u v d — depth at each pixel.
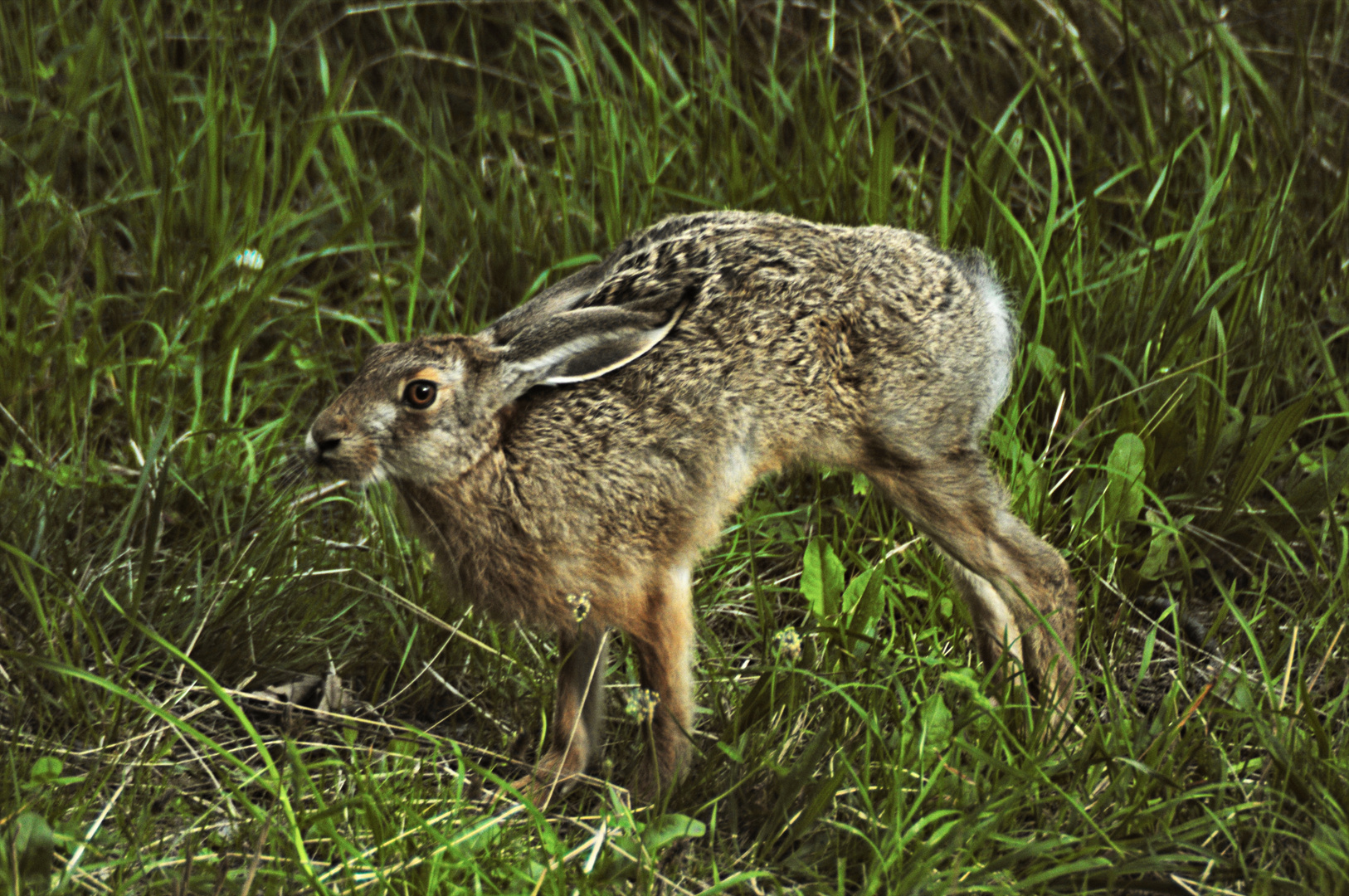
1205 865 6.30
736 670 7.90
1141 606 8.71
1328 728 7.03
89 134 10.81
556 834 6.58
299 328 10.02
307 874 5.52
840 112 11.52
